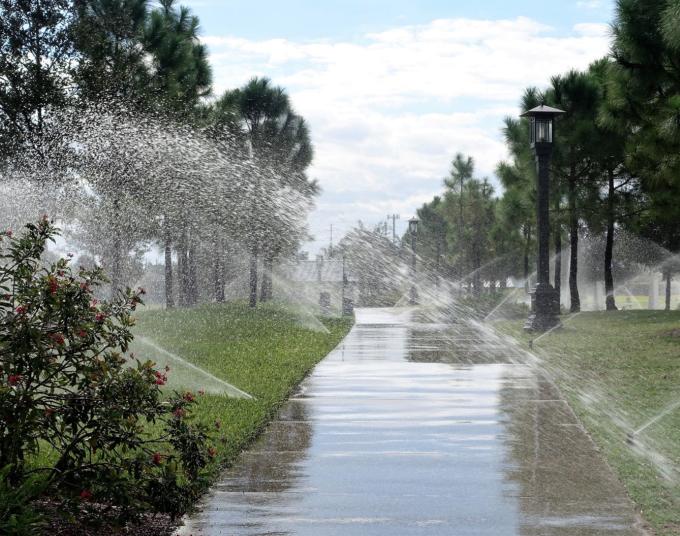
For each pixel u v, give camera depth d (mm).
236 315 33062
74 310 6148
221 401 11961
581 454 8789
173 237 31062
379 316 37750
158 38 31734
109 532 6164
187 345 21172
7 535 5270
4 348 5941
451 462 8453
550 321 26359
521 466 8281
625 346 20484
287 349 20594
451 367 16734
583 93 35000
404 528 6359
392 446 9211
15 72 27656
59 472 6094
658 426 10250
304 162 40000
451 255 66688
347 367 16844
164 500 6098
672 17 18203
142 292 6629
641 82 21734
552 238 45094
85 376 6168
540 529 6309
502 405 11922
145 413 6301
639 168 25766
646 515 6645
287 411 11500
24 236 6441
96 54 29234
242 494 7301
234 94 38500
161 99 31078
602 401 12273
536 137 25984
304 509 6855
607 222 36688
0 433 5977
